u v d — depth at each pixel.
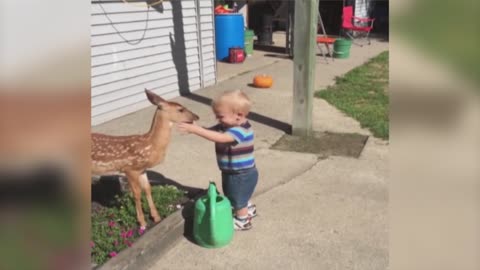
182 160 5.03
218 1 14.19
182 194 3.96
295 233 3.51
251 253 3.24
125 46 6.89
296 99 5.82
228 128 3.30
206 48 8.92
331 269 3.05
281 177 4.61
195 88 8.71
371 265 3.09
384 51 14.33
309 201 4.07
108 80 6.66
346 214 3.83
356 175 4.68
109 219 3.48
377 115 6.88
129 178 3.24
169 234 3.29
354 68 11.20
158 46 7.62
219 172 4.69
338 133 6.07
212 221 3.19
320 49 13.42
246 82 9.41
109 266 2.82
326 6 19.89
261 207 3.95
